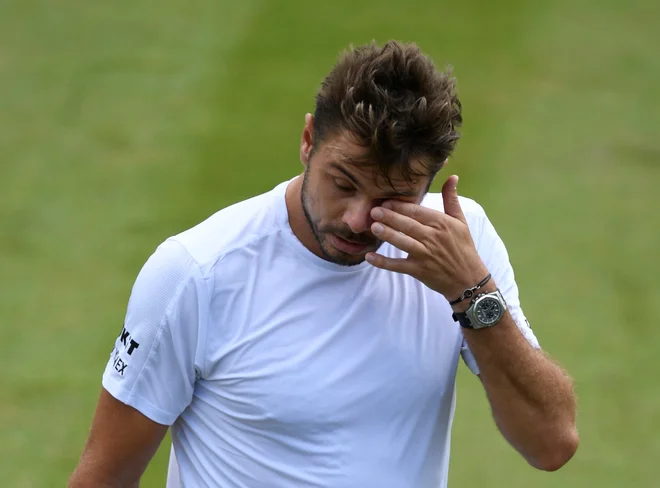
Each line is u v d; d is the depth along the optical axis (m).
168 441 18.28
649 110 33.59
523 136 31.12
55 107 31.59
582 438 18.64
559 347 21.30
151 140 29.61
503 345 7.79
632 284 23.81
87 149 29.00
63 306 21.91
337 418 7.75
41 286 22.62
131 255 23.89
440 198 8.73
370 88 6.95
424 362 7.93
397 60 7.08
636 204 27.61
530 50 37.47
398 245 7.40
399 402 7.89
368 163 7.02
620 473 17.67
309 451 7.80
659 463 17.95
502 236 25.72
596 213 27.08
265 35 36.94
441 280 7.57
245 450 7.91
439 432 8.19
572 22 40.31
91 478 8.05
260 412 7.74
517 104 33.28
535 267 24.47
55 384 19.31
